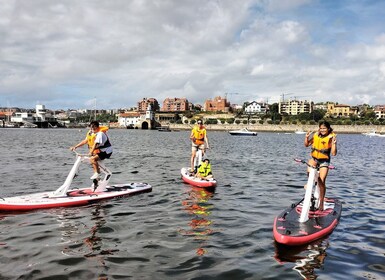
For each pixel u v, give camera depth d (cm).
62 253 714
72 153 3269
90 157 1227
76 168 1233
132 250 737
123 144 5338
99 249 740
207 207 1144
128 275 613
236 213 1069
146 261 678
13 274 611
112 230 877
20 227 894
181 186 1534
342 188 1591
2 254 705
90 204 1155
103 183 1280
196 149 1730
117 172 2009
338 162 2884
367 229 909
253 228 910
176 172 2034
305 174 2031
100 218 988
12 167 2138
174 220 977
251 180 1773
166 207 1132
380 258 715
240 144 5888
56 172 1941
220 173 2047
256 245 779
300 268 659
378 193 1468
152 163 2542
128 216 1012
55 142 5366
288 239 764
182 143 5841
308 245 780
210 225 933
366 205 1217
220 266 661
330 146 966
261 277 618
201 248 755
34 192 1379
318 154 974
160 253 721
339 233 867
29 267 642
